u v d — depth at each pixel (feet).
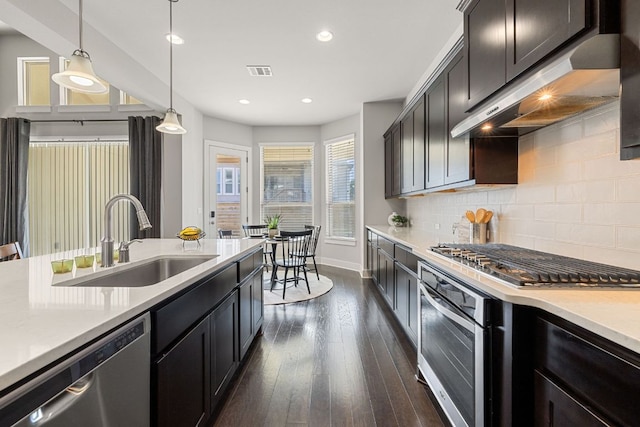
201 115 16.89
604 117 4.46
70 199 15.39
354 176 17.74
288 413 5.63
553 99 4.21
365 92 14.20
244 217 19.27
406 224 14.48
